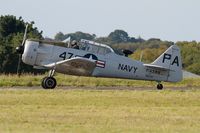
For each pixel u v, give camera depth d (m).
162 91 82.19
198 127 50.09
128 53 100.06
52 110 59.69
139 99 70.56
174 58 101.00
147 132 47.31
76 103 66.81
